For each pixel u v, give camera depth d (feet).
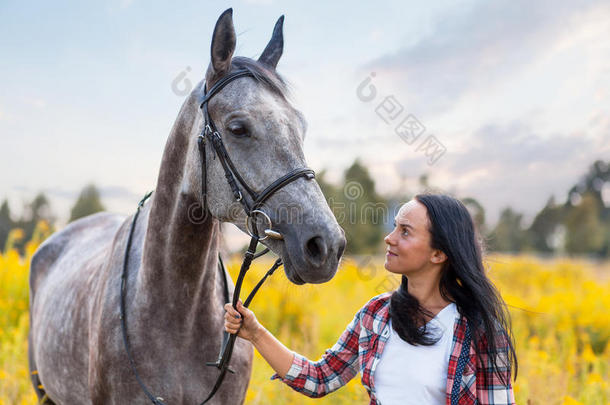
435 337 4.96
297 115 6.02
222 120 5.80
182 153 6.40
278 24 7.07
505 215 147.95
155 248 6.33
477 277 4.96
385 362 5.14
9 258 20.97
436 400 4.89
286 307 17.75
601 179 184.65
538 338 16.40
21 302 18.35
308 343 13.57
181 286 6.23
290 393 11.37
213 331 6.61
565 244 129.18
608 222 148.66
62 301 8.50
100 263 8.02
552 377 11.02
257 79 5.92
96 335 6.70
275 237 5.36
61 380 8.11
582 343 17.75
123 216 12.12
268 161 5.52
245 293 15.87
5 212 68.74
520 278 38.78
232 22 5.90
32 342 10.53
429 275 5.27
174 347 6.27
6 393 11.16
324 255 5.10
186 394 6.30
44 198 62.69
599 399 10.23
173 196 6.34
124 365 6.28
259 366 13.00
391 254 5.32
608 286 29.01
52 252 11.21
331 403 11.24
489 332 4.79
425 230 5.11
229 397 6.61
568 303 20.67
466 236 5.08
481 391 4.81
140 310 6.33
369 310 5.58
